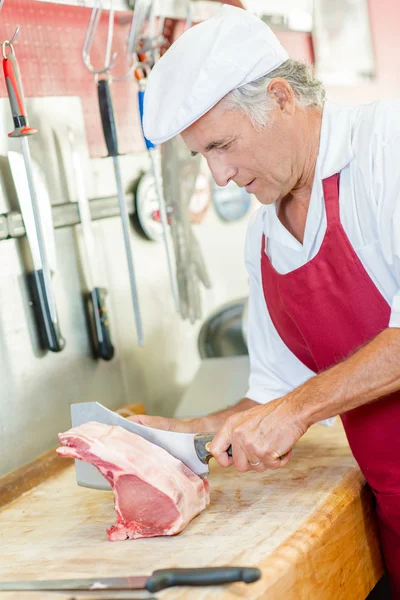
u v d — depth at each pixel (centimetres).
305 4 263
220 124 120
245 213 238
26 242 155
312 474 140
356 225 129
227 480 142
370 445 134
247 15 124
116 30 188
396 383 118
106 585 100
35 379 157
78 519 132
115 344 183
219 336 224
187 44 121
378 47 323
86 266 173
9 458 150
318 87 132
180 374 208
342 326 136
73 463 161
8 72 139
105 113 166
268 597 98
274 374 158
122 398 185
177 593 97
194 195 214
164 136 122
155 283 198
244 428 123
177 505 117
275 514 123
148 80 125
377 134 125
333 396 120
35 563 115
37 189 157
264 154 124
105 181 182
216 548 112
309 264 134
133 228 191
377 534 140
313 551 110
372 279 131
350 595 124
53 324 157
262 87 120
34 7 161
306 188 136
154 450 126
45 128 162
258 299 157
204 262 217
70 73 172
